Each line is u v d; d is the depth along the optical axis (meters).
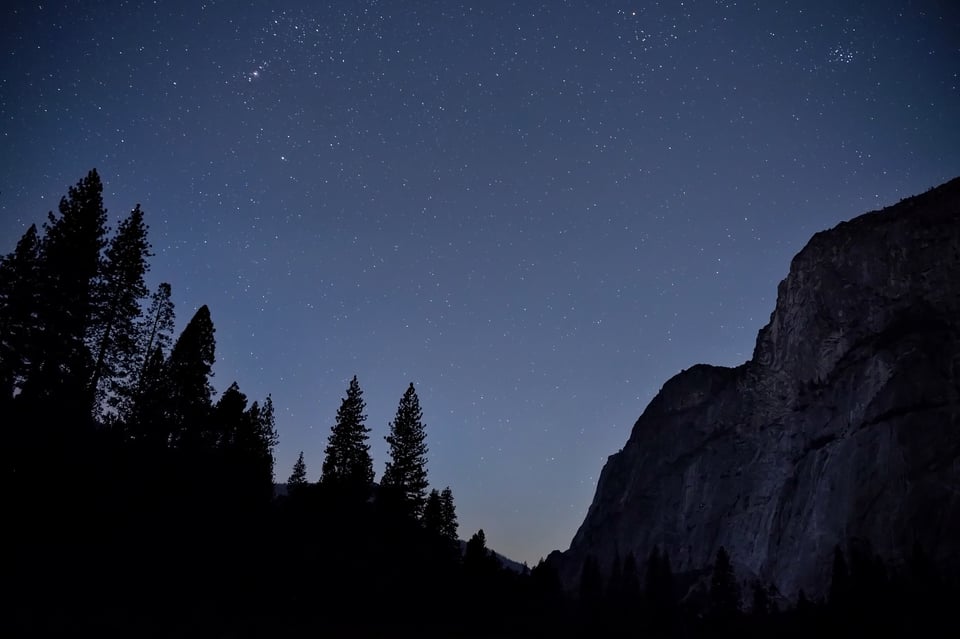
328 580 37.47
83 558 24.81
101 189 33.78
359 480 51.91
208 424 42.41
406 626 36.84
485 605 52.31
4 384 28.53
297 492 49.25
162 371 39.66
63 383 30.14
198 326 42.75
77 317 31.22
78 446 29.16
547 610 68.25
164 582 26.52
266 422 57.91
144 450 34.59
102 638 17.61
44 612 18.41
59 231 32.00
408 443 56.19
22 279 30.59
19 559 22.17
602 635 68.19
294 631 26.14
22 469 26.42
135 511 30.77
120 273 34.44
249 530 36.72
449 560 57.19
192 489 35.91
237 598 29.06
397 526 51.78
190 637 20.61
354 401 54.25
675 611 85.38
